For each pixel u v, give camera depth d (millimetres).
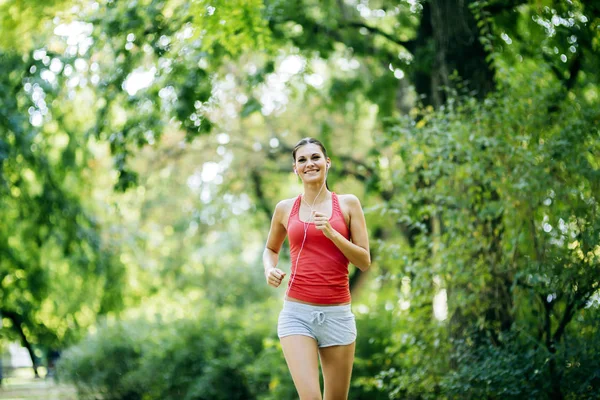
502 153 6863
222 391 11953
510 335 6723
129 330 14367
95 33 9867
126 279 16531
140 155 15609
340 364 4535
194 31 7984
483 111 7078
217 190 16203
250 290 21672
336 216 4539
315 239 4461
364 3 12258
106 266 15227
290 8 10672
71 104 12188
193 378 12578
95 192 15938
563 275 6398
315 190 4598
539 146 6727
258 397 11258
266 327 12523
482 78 8172
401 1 9727
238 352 12086
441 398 7453
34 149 13219
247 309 13867
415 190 7531
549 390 6402
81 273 15141
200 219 16938
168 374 12734
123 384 13594
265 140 15922
